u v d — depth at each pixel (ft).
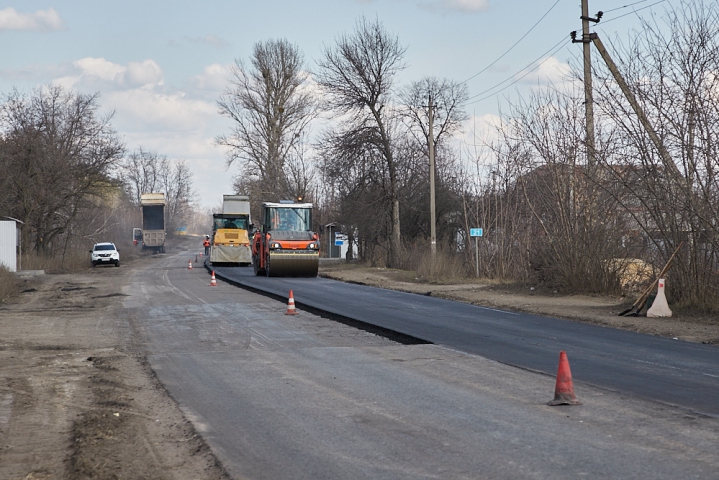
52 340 48.93
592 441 22.93
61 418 27.14
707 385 32.12
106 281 120.26
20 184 171.22
